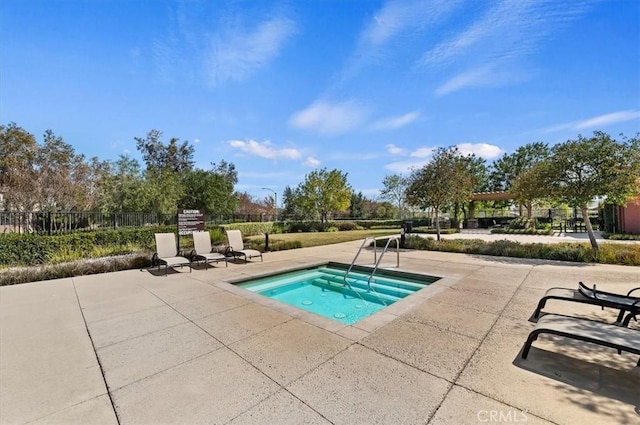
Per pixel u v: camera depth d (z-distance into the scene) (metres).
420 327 3.38
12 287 5.48
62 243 8.42
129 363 2.65
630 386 2.18
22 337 3.24
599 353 2.70
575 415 1.86
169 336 3.23
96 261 7.33
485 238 14.37
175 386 2.27
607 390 2.13
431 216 24.08
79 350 2.92
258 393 2.15
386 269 6.97
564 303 4.20
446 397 2.07
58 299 4.70
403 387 2.20
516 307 4.07
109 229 10.30
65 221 9.67
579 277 5.83
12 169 14.83
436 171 11.36
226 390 2.20
